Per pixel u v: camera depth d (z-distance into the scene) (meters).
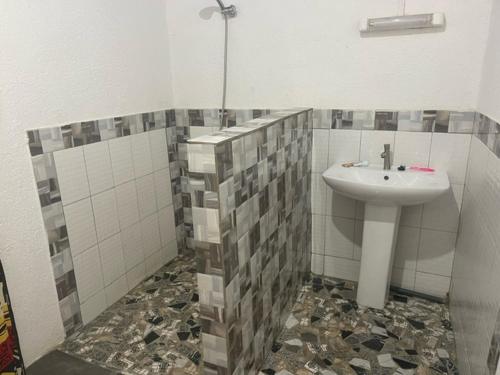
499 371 1.02
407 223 2.01
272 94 2.12
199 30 2.20
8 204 1.45
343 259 2.22
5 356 1.41
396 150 1.92
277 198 1.59
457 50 1.69
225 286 1.15
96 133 1.83
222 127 2.29
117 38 1.91
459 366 1.53
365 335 1.75
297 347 1.67
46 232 1.61
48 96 1.57
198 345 1.70
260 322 1.51
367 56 1.86
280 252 1.69
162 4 2.21
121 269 2.08
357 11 1.82
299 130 1.83
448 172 1.84
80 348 1.70
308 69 2.00
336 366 1.56
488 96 1.48
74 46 1.68
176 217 2.53
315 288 2.15
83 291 1.83
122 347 1.70
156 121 2.25
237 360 1.30
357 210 2.10
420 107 1.82
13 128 1.44
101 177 1.88
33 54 1.50
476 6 1.61
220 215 1.08
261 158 1.37
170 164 2.42
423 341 1.71
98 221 1.89
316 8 1.90
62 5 1.60
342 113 1.98
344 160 2.05
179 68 2.32
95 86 1.81
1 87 1.39
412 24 1.69
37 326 1.62
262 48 2.07
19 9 1.43
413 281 2.09
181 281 2.26
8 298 1.42
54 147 1.61
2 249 1.44
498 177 1.23
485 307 1.24
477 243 1.45
